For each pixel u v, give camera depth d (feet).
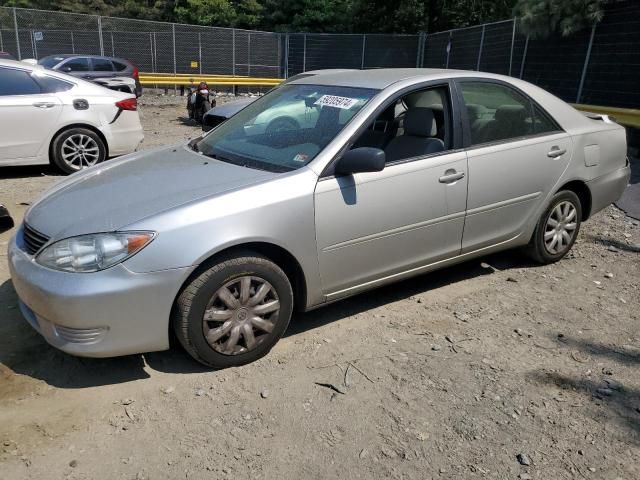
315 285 11.37
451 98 13.24
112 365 10.75
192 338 10.07
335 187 11.18
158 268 9.56
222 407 9.60
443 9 96.37
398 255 12.44
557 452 8.75
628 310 13.60
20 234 11.00
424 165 12.44
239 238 10.07
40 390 9.95
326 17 104.22
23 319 12.32
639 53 34.14
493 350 11.64
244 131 13.38
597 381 10.62
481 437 9.04
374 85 12.84
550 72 43.52
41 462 8.28
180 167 11.99
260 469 8.25
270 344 11.03
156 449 8.60
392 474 8.23
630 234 19.33
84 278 9.36
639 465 8.53
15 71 24.36
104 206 10.41
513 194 14.23
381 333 12.23
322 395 10.00
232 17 108.06
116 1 123.03
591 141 15.90
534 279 15.30
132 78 58.75
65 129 25.41
